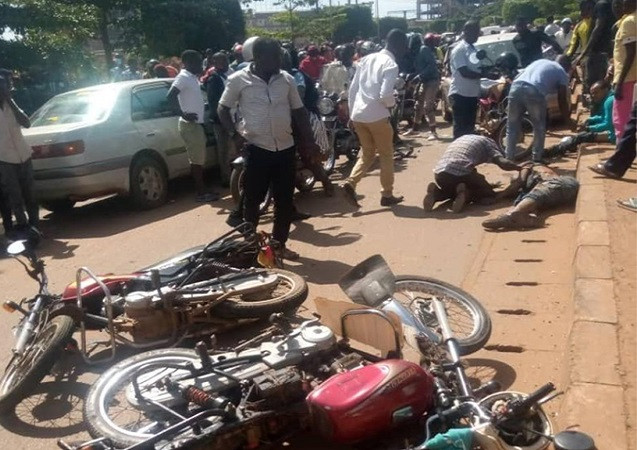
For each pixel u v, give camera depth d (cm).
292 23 3575
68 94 995
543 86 938
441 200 826
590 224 605
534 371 431
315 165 870
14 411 448
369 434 332
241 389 356
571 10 3541
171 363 393
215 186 1099
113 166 916
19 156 845
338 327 414
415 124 1442
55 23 1877
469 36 1069
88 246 816
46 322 479
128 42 2592
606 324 415
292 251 684
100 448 329
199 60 962
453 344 385
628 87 804
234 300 512
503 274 591
